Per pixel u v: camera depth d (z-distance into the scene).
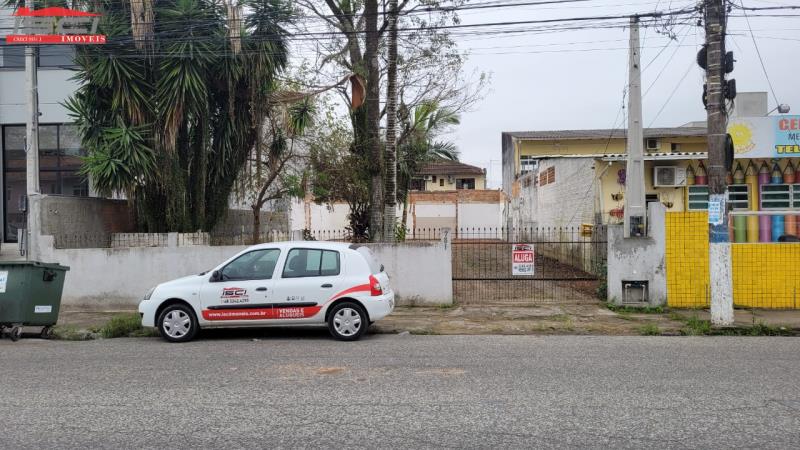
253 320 10.12
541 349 9.37
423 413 5.96
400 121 21.97
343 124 20.92
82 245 14.98
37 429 5.57
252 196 19.62
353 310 10.10
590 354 8.93
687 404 6.23
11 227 22.52
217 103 16.06
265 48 15.14
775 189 19.00
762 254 13.16
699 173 18.91
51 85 21.94
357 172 19.59
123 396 6.67
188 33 14.58
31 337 11.10
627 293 13.25
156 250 14.09
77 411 6.12
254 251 10.40
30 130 14.46
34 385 7.20
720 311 11.12
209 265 14.02
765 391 6.72
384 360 8.51
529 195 30.83
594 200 18.92
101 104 14.97
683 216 13.15
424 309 13.41
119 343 10.30
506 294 15.41
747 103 22.52
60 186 22.09
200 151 15.64
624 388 6.88
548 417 5.82
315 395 6.65
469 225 41.91
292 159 20.73
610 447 5.03
